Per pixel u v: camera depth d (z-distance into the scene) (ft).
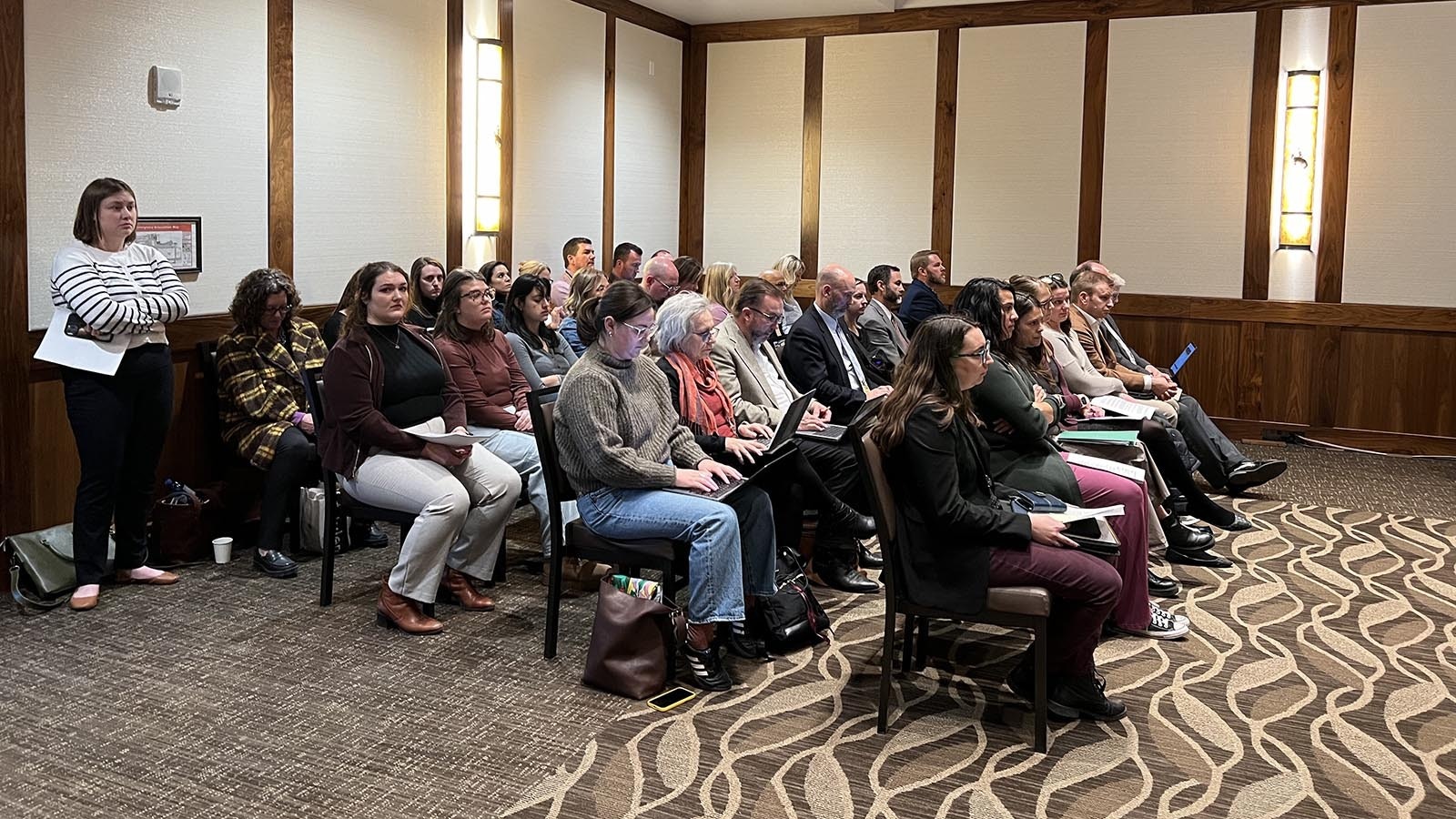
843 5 25.29
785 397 15.30
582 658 11.36
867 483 9.66
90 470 12.41
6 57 12.67
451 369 14.11
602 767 9.11
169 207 14.82
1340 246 22.95
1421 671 11.30
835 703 10.39
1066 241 25.00
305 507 14.55
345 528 14.62
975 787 8.87
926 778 9.00
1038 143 24.97
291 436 13.99
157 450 13.08
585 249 20.90
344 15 17.47
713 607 10.43
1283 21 22.91
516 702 10.31
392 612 11.95
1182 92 23.76
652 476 10.73
